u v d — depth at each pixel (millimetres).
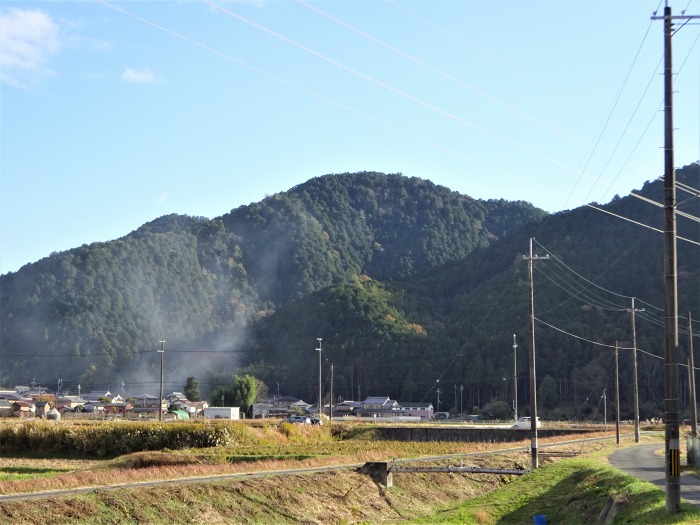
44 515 35531
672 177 27688
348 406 166500
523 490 45531
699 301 145500
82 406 163375
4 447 81812
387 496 50438
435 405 173250
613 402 149250
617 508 31594
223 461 59625
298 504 45250
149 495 40719
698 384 141125
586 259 193125
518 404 161750
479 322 189125
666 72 28188
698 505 28422
